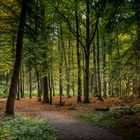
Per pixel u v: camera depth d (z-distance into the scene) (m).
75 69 32.59
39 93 37.84
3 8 24.16
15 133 13.13
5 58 32.28
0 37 31.75
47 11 33.72
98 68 33.31
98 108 23.39
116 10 14.96
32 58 30.03
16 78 19.45
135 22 15.50
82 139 12.70
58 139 12.63
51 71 31.88
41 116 20.97
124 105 24.36
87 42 31.17
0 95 48.12
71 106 28.41
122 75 15.80
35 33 22.61
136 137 12.60
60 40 35.19
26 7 19.48
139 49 14.87
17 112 23.27
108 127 15.71
